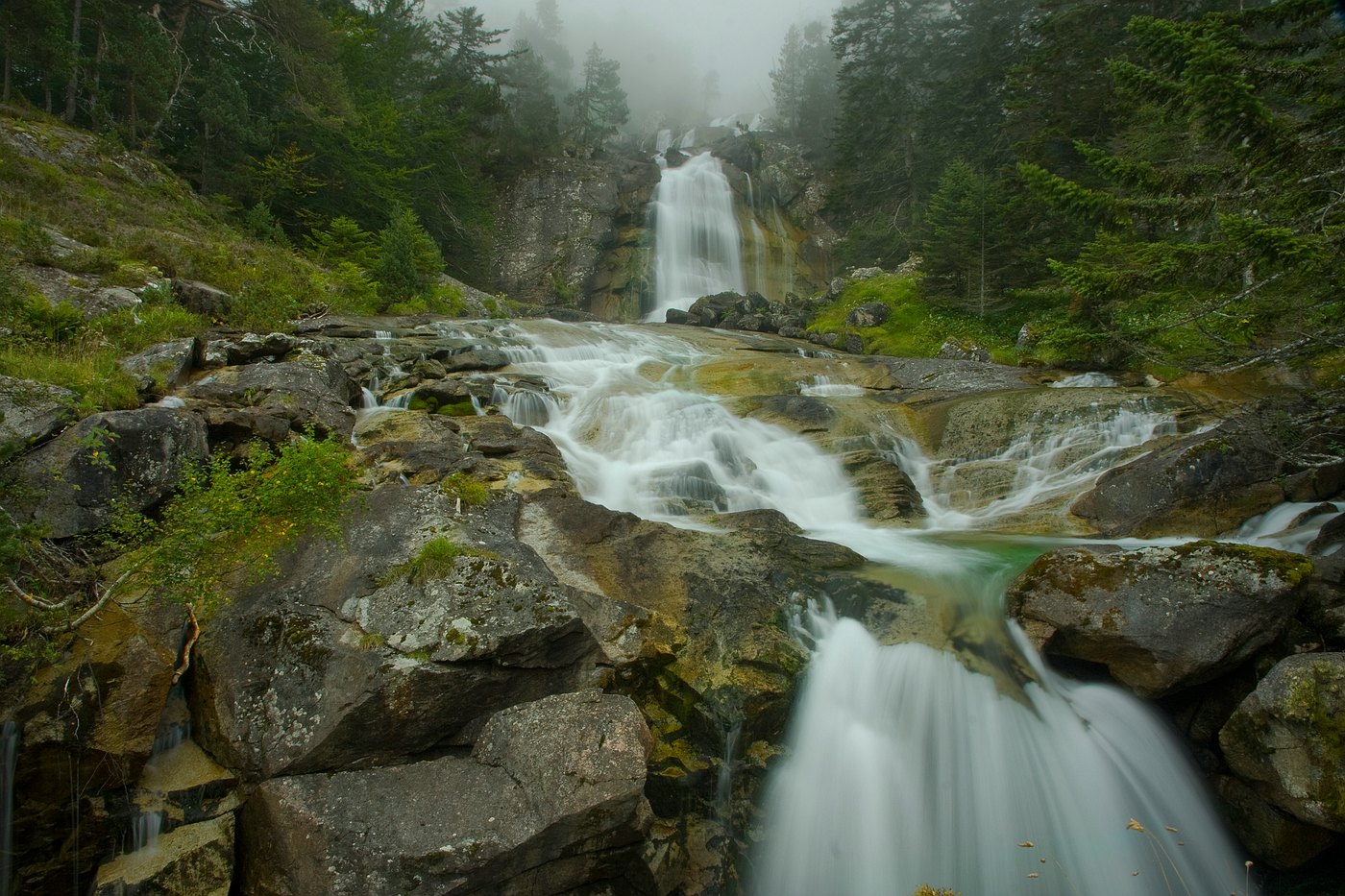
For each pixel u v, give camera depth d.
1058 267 10.89
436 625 5.69
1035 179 11.05
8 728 4.86
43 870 4.92
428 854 4.63
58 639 5.35
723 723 6.38
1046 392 14.32
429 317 20.80
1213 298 13.75
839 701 6.96
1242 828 6.39
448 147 33.56
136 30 22.91
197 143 24.50
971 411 14.07
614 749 5.29
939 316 24.55
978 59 34.50
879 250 34.72
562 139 46.44
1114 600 6.91
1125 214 10.66
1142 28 9.61
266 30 26.38
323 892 4.53
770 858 6.31
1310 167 9.69
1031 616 7.30
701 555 8.14
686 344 20.19
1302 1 10.45
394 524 6.74
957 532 10.68
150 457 6.99
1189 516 10.14
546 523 8.12
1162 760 6.80
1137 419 12.88
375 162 28.94
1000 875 6.31
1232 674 6.87
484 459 9.69
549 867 4.98
